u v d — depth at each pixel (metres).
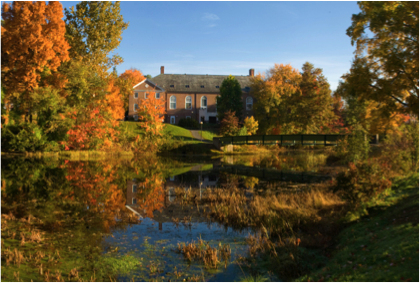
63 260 6.75
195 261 6.98
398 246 5.89
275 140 35.78
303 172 22.92
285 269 6.30
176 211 11.71
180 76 70.44
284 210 10.59
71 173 21.59
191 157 37.19
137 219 10.52
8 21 32.59
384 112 10.41
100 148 36.91
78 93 37.50
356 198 9.99
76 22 40.44
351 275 5.28
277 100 51.19
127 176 21.09
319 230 8.88
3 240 7.71
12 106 40.38
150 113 42.38
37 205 12.19
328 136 31.52
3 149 33.69
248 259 7.08
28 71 32.62
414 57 9.39
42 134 34.12
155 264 6.76
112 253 7.29
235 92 59.31
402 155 15.23
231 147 44.03
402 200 9.45
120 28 41.97
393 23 9.38
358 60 10.74
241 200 13.06
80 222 9.97
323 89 51.72
